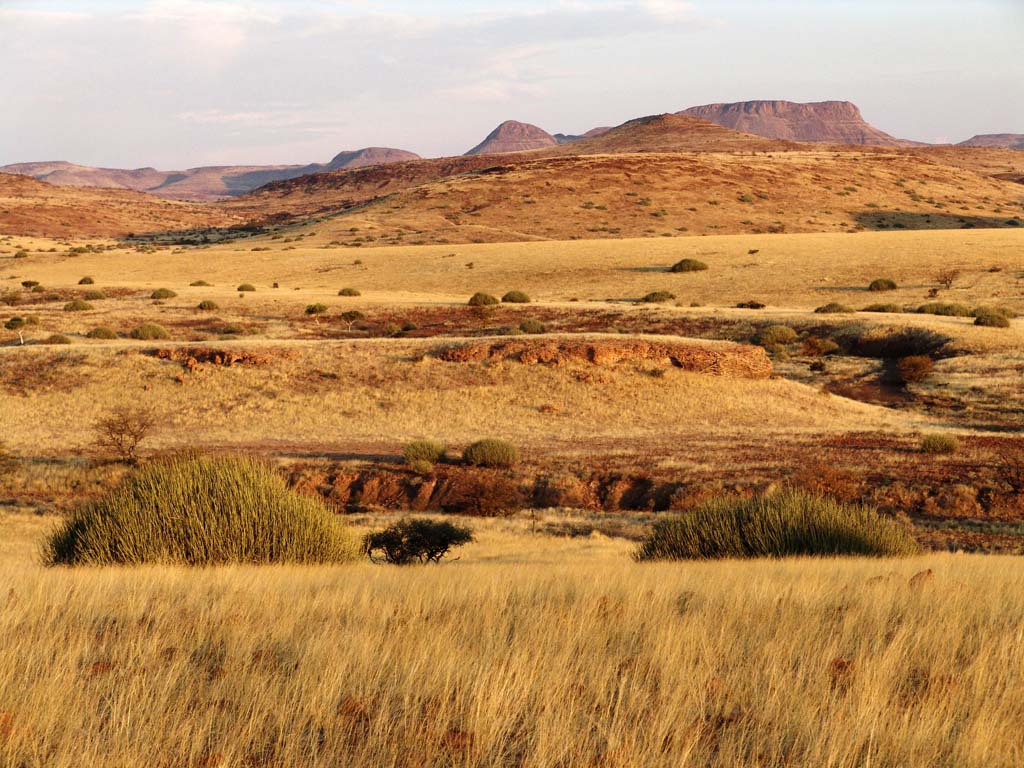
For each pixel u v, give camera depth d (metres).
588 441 41.97
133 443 40.28
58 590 7.27
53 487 36.12
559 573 9.58
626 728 4.06
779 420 45.81
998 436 39.03
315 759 3.71
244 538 12.16
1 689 4.43
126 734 3.87
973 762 3.70
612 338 55.12
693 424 45.19
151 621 6.43
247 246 169.62
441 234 161.25
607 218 168.75
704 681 4.70
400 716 4.30
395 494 35.38
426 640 5.49
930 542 25.36
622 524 29.34
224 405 48.94
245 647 5.41
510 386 50.34
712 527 14.87
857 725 3.95
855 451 36.72
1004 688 4.60
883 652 5.21
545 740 3.85
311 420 46.94
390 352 55.47
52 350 56.50
